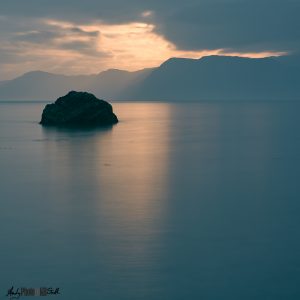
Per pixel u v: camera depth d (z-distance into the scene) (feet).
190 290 71.10
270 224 101.35
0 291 71.00
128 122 490.08
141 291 70.90
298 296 69.31
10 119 549.13
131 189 137.08
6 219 105.91
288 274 75.92
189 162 192.03
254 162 191.93
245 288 71.46
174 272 76.64
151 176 158.71
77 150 230.89
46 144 257.14
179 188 138.72
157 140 286.87
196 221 103.50
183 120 540.93
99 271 77.20
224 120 533.55
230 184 144.97
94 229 97.86
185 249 86.28
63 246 88.07
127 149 236.84
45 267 78.89
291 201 122.11
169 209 113.91
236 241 90.48
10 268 78.59
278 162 191.31
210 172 167.02
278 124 447.42
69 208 115.24
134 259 82.02
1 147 243.60
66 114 415.64
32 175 160.86
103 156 208.85
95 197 126.82
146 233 95.35
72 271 77.36
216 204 119.14
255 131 361.30
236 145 259.19
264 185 143.33
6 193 132.77
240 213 110.32
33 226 100.48
